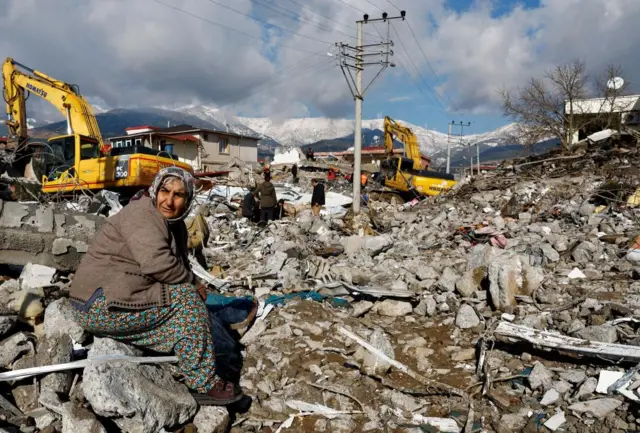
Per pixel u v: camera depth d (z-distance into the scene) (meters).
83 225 5.08
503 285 4.82
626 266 5.90
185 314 2.83
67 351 3.09
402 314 4.97
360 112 17.66
